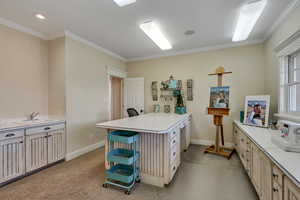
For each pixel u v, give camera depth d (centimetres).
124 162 189
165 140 199
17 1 192
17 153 212
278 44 232
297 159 119
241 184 206
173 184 206
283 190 111
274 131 223
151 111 445
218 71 310
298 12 187
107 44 354
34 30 276
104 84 388
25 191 188
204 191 190
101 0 191
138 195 181
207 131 378
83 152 320
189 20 242
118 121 249
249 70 337
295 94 218
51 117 297
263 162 152
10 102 247
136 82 461
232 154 314
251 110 275
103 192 187
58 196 178
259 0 188
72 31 284
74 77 302
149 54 432
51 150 257
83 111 323
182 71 404
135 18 236
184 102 400
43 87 294
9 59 246
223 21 245
